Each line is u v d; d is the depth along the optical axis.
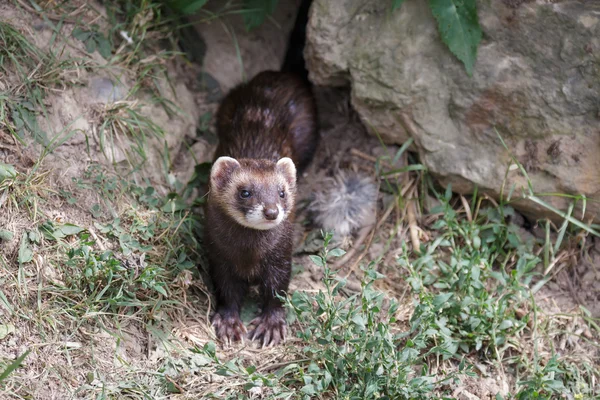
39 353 1.33
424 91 1.49
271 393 1.36
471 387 1.40
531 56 1.44
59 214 1.40
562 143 1.45
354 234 1.52
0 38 1.43
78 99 1.47
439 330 1.41
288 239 1.43
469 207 1.51
